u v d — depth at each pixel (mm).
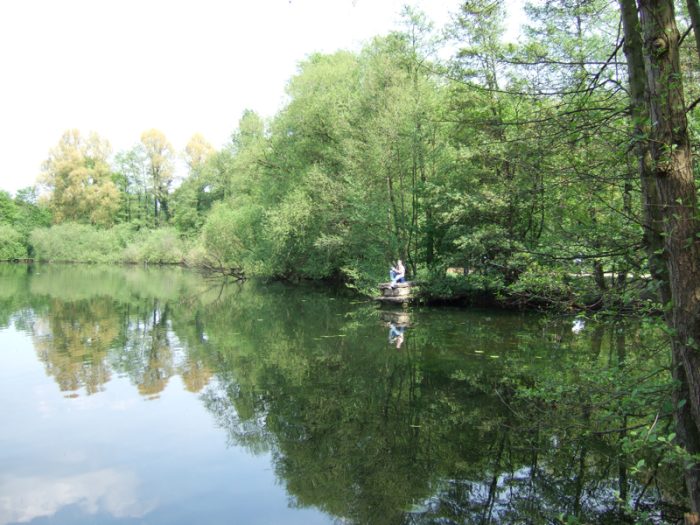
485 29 14469
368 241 22938
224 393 9656
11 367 11492
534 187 4648
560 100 4965
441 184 20375
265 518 5402
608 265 5324
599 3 5371
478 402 8766
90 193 56188
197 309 21266
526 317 17406
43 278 36812
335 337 14883
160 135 62781
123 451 7078
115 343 14172
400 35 21125
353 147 22438
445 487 5973
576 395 5418
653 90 3387
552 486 5902
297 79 27891
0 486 6094
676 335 3344
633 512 4566
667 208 3332
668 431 4742
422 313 18891
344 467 6539
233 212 37812
